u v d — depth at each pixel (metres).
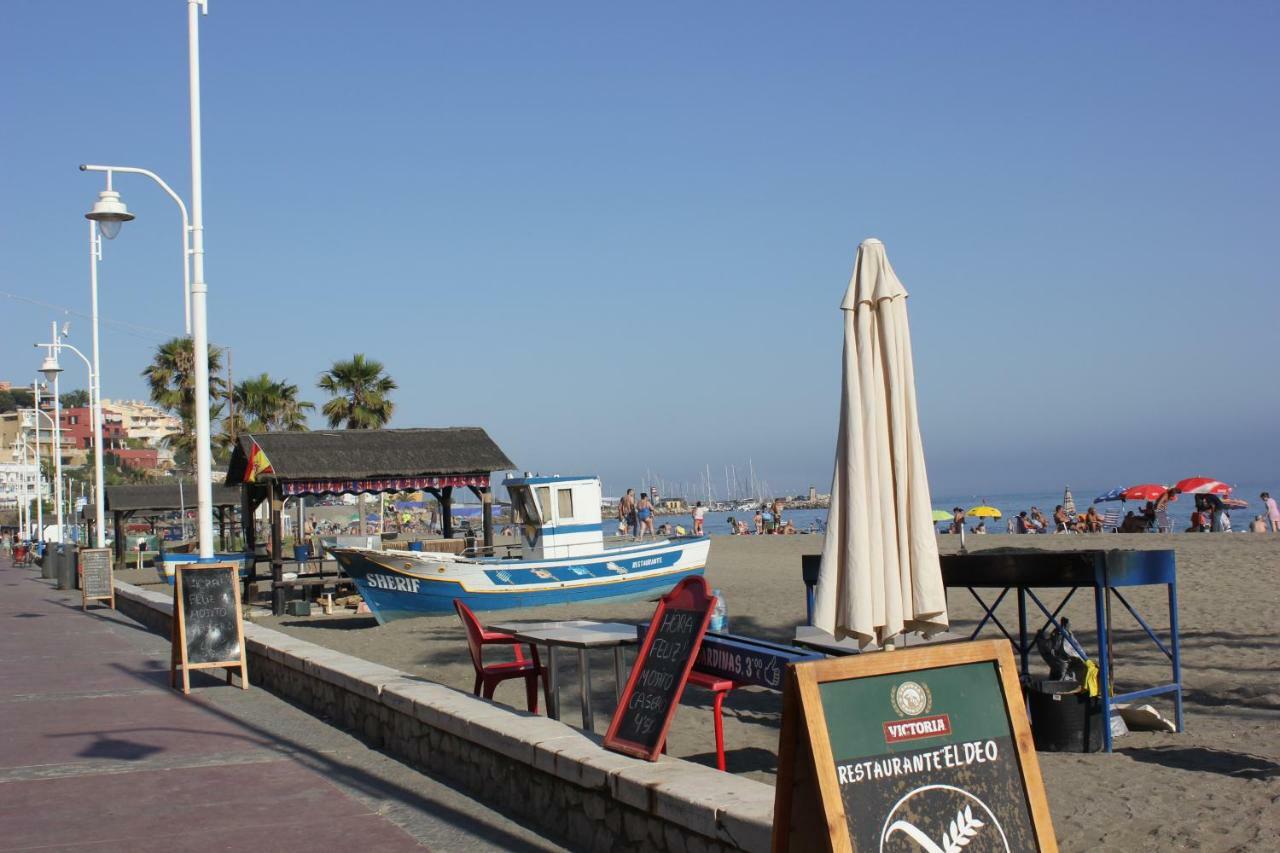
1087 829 6.46
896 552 5.64
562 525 24.34
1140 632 14.23
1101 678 8.33
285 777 8.68
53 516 111.50
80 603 29.94
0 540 101.62
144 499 49.66
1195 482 39.56
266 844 6.89
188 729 10.79
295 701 12.38
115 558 49.69
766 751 9.03
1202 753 8.09
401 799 7.92
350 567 22.25
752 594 22.53
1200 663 11.93
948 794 4.61
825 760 4.40
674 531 49.53
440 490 29.59
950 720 4.73
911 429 5.78
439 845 6.79
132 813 7.68
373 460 25.95
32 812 7.73
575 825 6.77
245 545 28.52
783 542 42.06
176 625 13.50
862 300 5.88
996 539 38.16
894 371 5.79
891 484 5.71
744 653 7.15
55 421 53.78
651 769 6.28
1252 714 9.45
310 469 25.03
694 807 5.54
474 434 27.73
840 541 5.71
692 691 11.88
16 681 14.40
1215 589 18.92
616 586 23.70
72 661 16.64
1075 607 16.98
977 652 4.87
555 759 6.87
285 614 24.75
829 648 8.62
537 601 23.02
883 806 4.47
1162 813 6.66
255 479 25.22
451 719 8.30
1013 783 4.75
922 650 4.76
